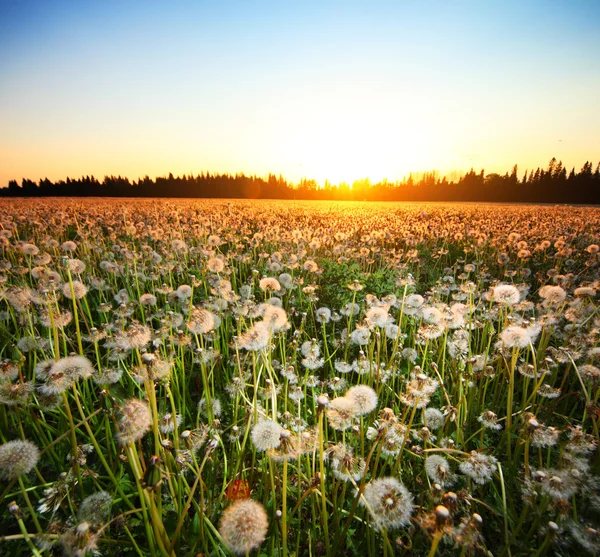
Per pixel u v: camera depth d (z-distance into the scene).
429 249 12.46
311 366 3.31
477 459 2.21
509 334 2.58
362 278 7.11
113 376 2.92
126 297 5.23
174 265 7.20
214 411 3.00
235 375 3.55
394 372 3.53
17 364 2.60
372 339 3.80
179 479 2.20
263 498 2.43
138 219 17.72
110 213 18.70
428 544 2.11
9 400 2.08
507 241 11.70
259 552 2.12
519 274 8.35
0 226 10.26
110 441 2.68
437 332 3.23
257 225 17.33
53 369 1.95
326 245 11.91
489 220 21.42
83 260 7.60
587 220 22.64
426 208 40.97
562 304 4.07
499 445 2.78
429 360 4.09
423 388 2.25
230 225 14.52
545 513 2.27
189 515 2.37
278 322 2.85
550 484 1.87
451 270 8.67
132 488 2.50
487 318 4.29
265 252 9.30
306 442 2.12
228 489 2.43
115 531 2.23
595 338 3.71
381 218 22.59
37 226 12.52
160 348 3.55
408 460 2.73
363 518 2.30
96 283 5.71
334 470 2.06
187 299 4.85
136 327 2.54
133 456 1.73
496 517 2.38
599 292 5.58
